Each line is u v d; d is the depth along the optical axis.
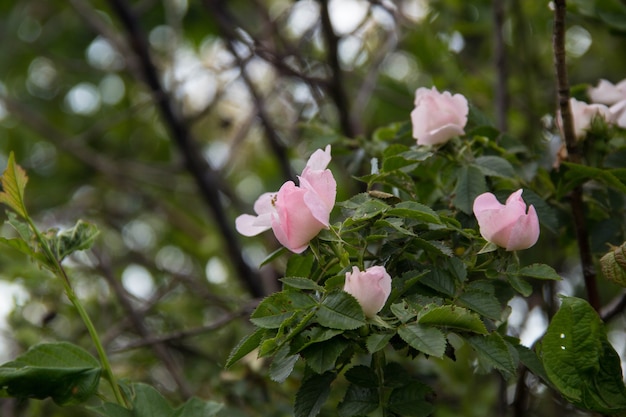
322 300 0.86
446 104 0.97
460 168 0.97
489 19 1.34
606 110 1.00
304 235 0.88
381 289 0.86
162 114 1.47
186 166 1.46
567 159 1.00
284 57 1.31
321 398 0.89
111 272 1.31
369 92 1.33
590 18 1.16
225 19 1.33
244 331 1.29
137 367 1.31
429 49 1.42
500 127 1.18
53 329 1.30
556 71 0.98
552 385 0.92
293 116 1.47
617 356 0.90
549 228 0.98
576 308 0.89
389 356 1.13
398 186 0.95
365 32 1.41
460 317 0.86
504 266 0.90
